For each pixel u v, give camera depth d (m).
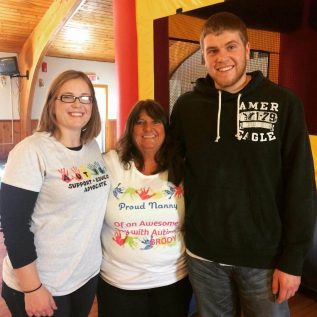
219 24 1.19
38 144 1.16
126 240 1.36
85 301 1.35
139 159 1.44
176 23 2.53
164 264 1.39
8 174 1.13
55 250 1.20
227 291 1.33
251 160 1.18
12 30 6.33
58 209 1.19
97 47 7.46
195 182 1.30
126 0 2.89
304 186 1.14
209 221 1.25
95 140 1.41
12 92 7.53
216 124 1.25
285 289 1.16
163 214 1.36
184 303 1.48
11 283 1.21
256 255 1.21
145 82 2.84
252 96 1.20
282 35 1.99
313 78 1.89
